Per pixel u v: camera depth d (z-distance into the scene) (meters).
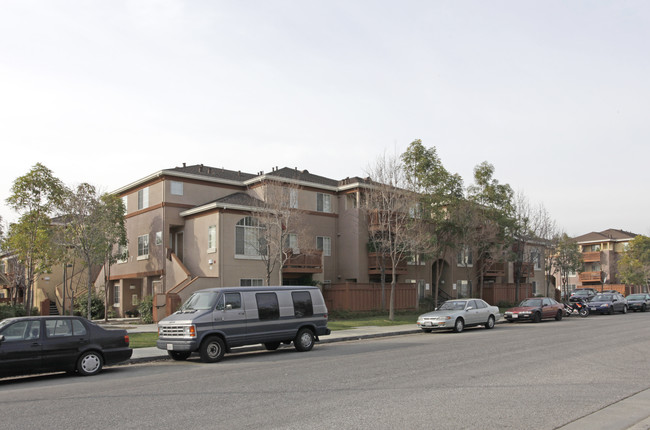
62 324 12.72
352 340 21.34
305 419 7.59
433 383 10.38
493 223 36.97
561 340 18.62
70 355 12.59
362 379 10.97
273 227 29.89
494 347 16.70
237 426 7.27
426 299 38.38
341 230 37.16
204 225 32.38
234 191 37.09
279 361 14.59
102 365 13.14
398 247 31.78
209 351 14.88
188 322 14.71
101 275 39.97
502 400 8.77
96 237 29.97
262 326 16.02
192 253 33.38
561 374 11.39
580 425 7.21
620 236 79.75
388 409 8.15
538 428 7.07
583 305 36.16
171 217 34.28
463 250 37.84
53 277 41.22
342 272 36.69
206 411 8.23
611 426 7.16
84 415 8.16
